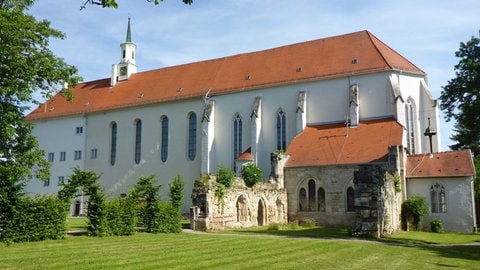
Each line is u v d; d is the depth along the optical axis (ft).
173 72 232.73
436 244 94.27
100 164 230.27
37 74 99.96
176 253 65.10
